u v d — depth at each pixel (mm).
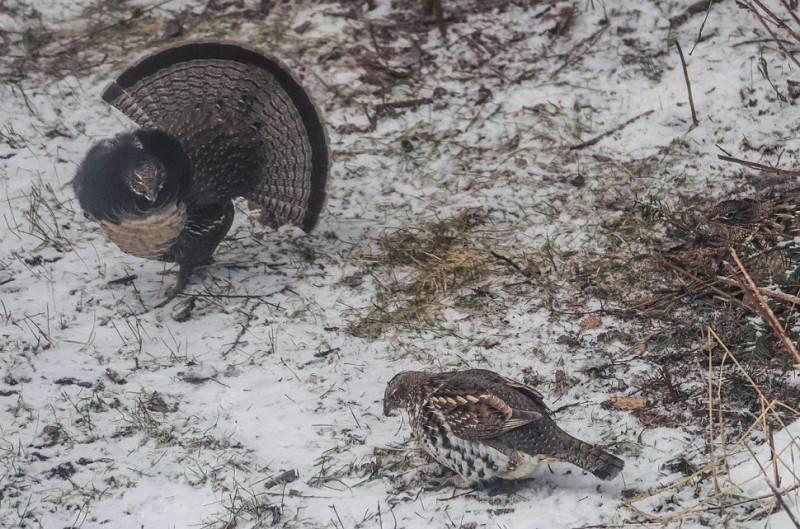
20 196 13305
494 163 13930
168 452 9398
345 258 12398
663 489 8266
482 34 16281
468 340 10859
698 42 15430
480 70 15656
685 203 12719
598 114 14602
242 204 13695
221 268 12336
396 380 9000
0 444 9469
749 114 14062
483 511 8352
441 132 14586
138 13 17141
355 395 10164
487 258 12188
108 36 16641
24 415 9883
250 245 12812
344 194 13562
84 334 11109
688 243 11977
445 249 12406
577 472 8867
